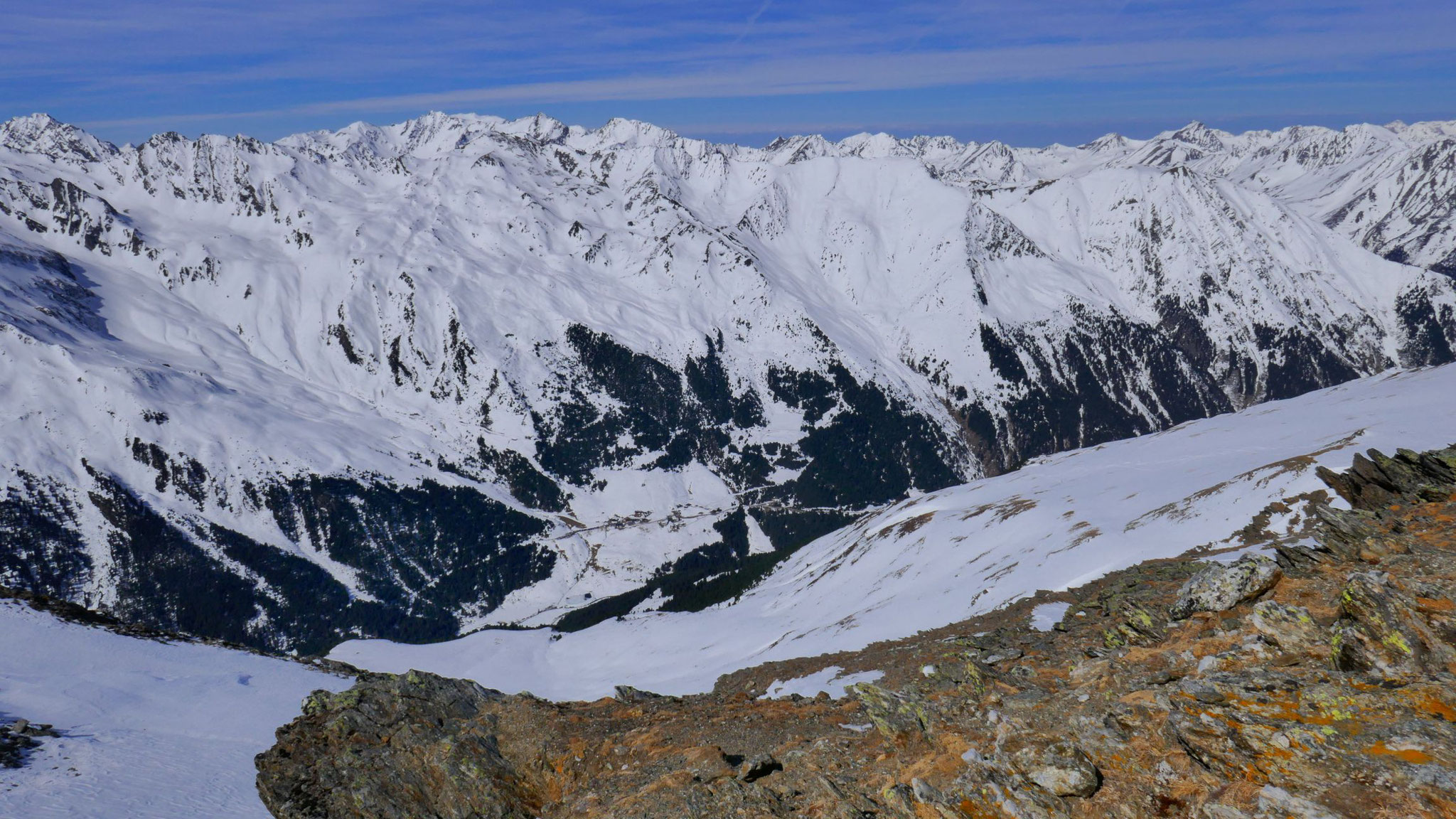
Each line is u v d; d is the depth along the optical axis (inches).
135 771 1701.5
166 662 2662.4
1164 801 595.2
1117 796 614.2
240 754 1916.8
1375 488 1523.1
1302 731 571.5
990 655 1284.4
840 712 1171.3
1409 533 956.0
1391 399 4783.5
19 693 2158.0
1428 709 558.6
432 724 1257.4
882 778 813.2
